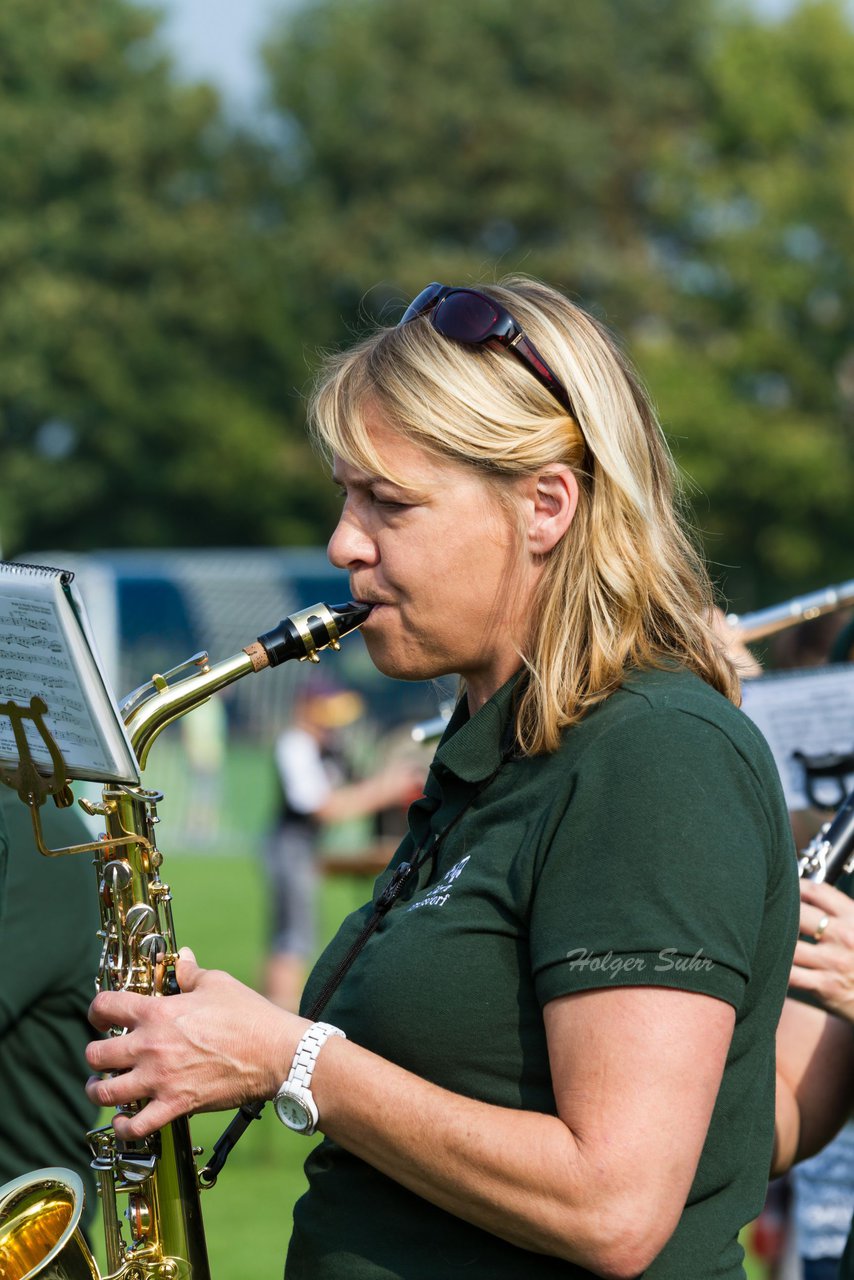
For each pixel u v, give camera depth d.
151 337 55.28
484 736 2.93
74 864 4.08
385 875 3.16
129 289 56.59
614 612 2.83
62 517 56.69
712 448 48.91
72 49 57.91
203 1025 2.74
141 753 3.26
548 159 58.97
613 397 2.93
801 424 49.94
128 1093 2.77
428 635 2.91
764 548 50.62
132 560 40.53
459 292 2.92
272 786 36.34
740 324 51.62
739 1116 2.73
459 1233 2.73
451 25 61.16
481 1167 2.53
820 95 51.25
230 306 55.72
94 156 56.19
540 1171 2.47
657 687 2.74
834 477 49.31
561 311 2.96
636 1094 2.45
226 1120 10.45
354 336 3.60
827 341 50.41
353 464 2.88
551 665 2.79
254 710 41.34
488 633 2.91
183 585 40.53
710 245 51.50
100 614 35.00
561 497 2.85
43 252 56.00
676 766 2.59
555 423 2.85
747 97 51.09
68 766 2.94
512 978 2.69
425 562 2.86
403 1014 2.72
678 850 2.52
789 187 49.59
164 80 59.81
